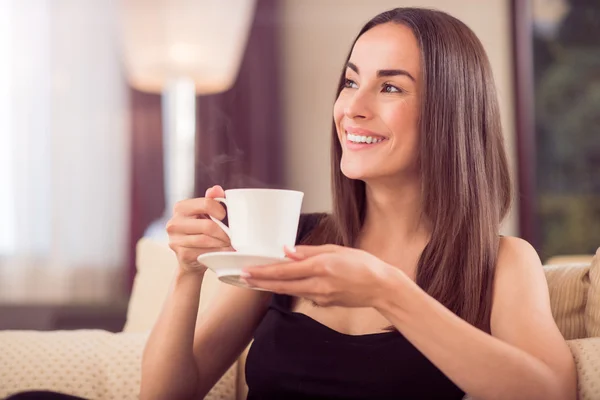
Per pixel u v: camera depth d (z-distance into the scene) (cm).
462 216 134
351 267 101
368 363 126
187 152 381
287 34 401
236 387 155
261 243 105
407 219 141
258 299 149
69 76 375
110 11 377
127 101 379
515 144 403
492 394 107
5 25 371
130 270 375
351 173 135
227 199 108
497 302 129
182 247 126
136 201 378
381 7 403
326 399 128
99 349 141
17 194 370
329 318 136
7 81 370
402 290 104
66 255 373
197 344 142
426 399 125
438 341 106
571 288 140
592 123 409
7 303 366
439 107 133
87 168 376
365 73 134
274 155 390
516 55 402
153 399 133
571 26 408
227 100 386
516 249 134
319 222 154
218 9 312
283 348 133
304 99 402
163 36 310
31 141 371
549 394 110
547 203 406
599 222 407
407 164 135
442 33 135
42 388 135
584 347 120
